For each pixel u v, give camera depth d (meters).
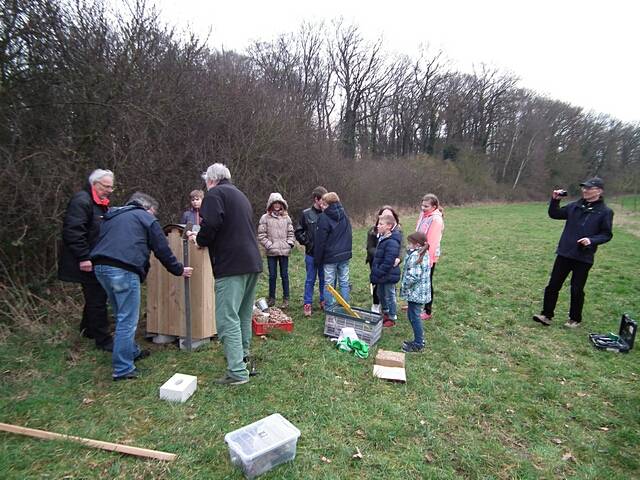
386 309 5.01
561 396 3.48
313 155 12.34
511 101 40.28
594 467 2.62
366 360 3.96
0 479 2.24
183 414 2.92
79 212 3.61
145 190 6.73
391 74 33.38
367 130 33.00
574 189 41.56
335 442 2.69
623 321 4.74
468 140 38.91
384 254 4.74
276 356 3.93
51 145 4.68
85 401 3.04
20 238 4.01
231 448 2.41
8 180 4.11
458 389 3.51
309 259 5.26
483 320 5.43
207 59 9.38
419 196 24.00
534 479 2.46
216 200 3.17
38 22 4.42
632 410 3.28
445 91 37.66
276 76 16.34
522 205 32.72
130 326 3.32
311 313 5.32
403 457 2.59
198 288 3.91
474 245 11.65
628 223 19.55
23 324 3.97
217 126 9.23
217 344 4.10
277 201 5.40
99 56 5.47
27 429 2.61
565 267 5.16
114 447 2.51
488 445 2.77
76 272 3.72
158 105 6.90
